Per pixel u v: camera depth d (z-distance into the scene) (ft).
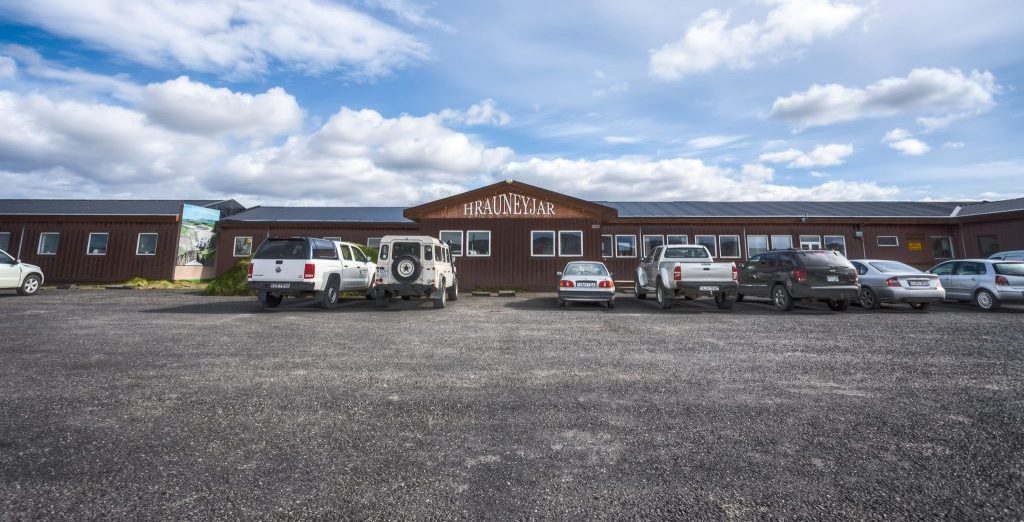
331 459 9.00
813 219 67.46
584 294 37.88
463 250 63.21
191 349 19.72
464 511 7.18
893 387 14.34
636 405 12.47
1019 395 13.47
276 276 35.37
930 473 8.53
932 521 6.95
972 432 10.58
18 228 69.41
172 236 69.46
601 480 8.20
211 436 10.11
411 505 7.35
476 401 12.78
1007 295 36.29
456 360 18.03
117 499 7.44
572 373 16.02
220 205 78.84
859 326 27.61
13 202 77.61
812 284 34.83
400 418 11.37
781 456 9.24
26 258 68.85
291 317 31.17
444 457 9.12
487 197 64.08
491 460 9.00
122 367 16.39
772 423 11.12
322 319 30.32
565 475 8.38
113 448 9.40
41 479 8.05
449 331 25.49
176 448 9.44
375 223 70.18
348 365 17.06
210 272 74.49
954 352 19.79
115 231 69.62
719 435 10.35
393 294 39.42
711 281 36.42
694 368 16.81
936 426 10.96
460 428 10.72
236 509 7.19
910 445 9.82
